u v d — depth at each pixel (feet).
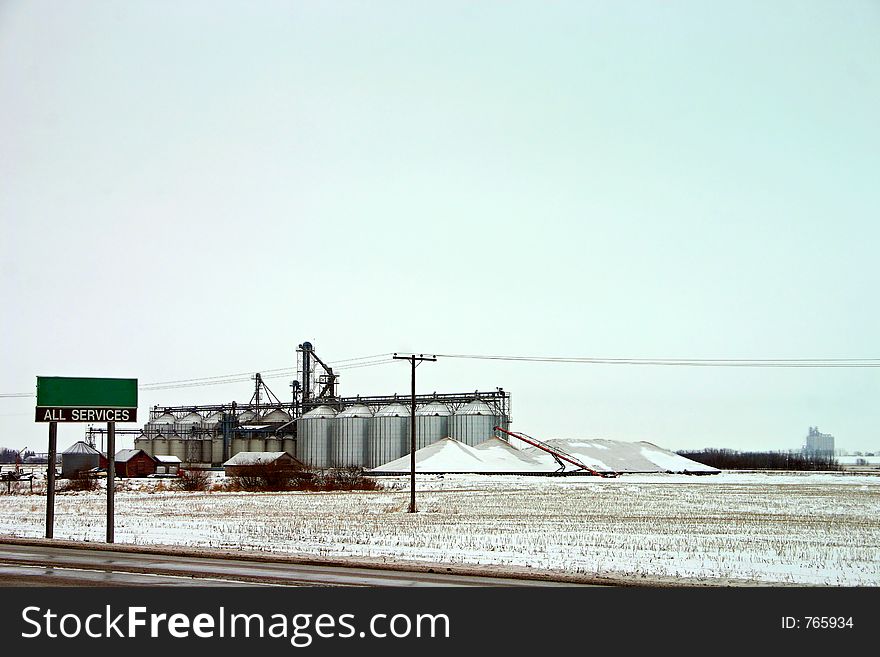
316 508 233.76
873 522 181.47
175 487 376.89
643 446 631.15
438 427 551.59
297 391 615.98
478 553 125.18
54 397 151.84
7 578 96.07
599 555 122.93
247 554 117.91
